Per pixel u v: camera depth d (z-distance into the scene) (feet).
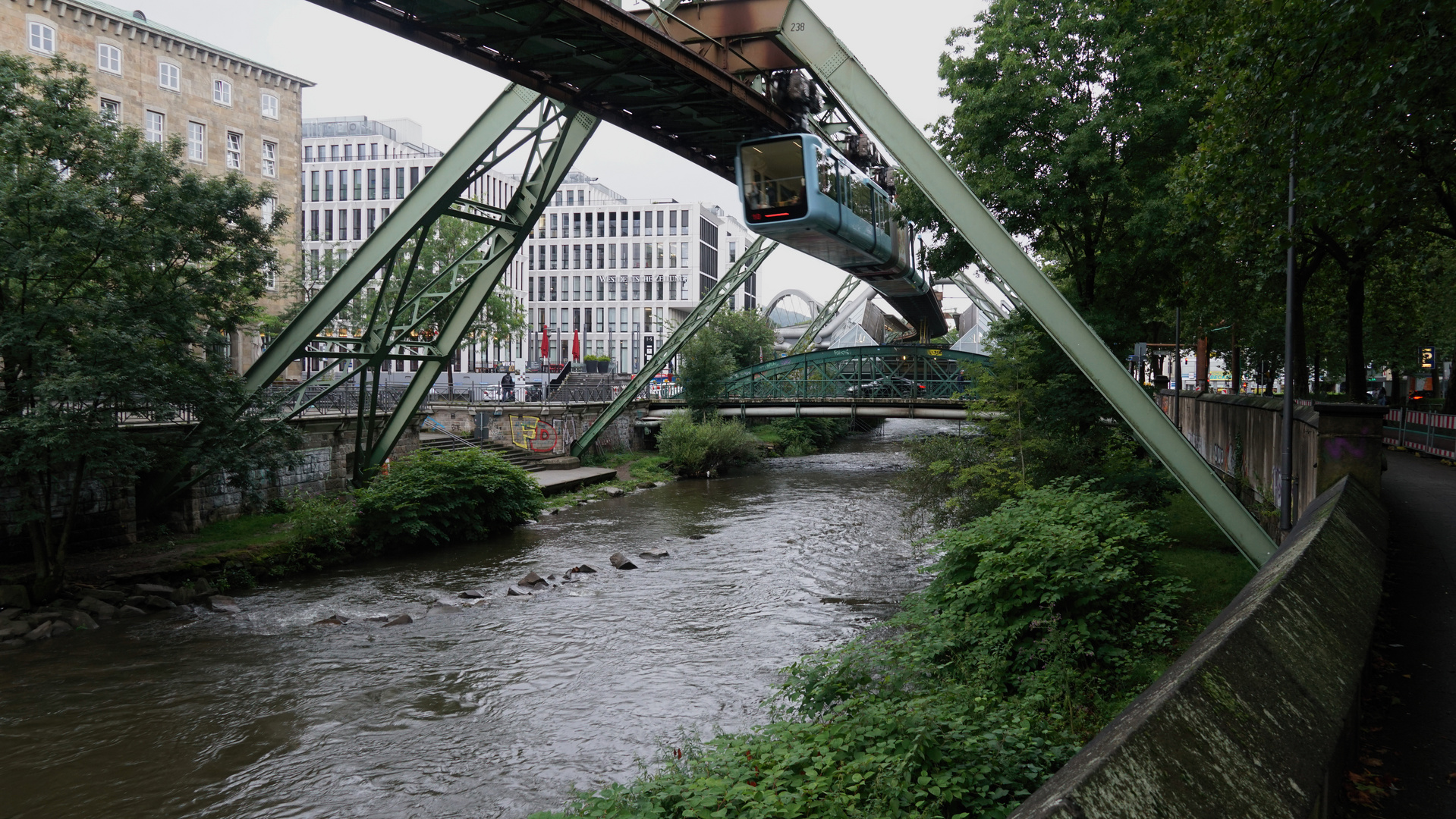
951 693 27.76
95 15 145.07
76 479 58.39
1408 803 15.62
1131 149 64.85
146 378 55.57
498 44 59.93
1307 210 41.91
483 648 52.11
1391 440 102.01
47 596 56.95
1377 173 34.71
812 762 23.11
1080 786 8.41
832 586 66.33
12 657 49.78
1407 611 27.71
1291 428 41.78
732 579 69.46
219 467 62.90
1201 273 65.46
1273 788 10.02
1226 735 10.57
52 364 53.72
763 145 75.72
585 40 58.03
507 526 92.63
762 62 69.46
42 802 33.32
